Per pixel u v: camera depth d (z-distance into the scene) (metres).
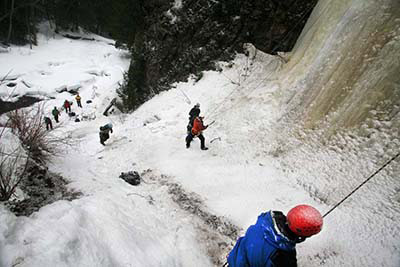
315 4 10.18
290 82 8.77
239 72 11.80
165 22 14.26
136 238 3.61
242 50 12.27
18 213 3.60
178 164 7.28
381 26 6.44
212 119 10.00
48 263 2.49
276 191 5.71
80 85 27.33
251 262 1.96
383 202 4.71
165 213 4.97
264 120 8.41
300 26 10.58
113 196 4.86
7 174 3.95
